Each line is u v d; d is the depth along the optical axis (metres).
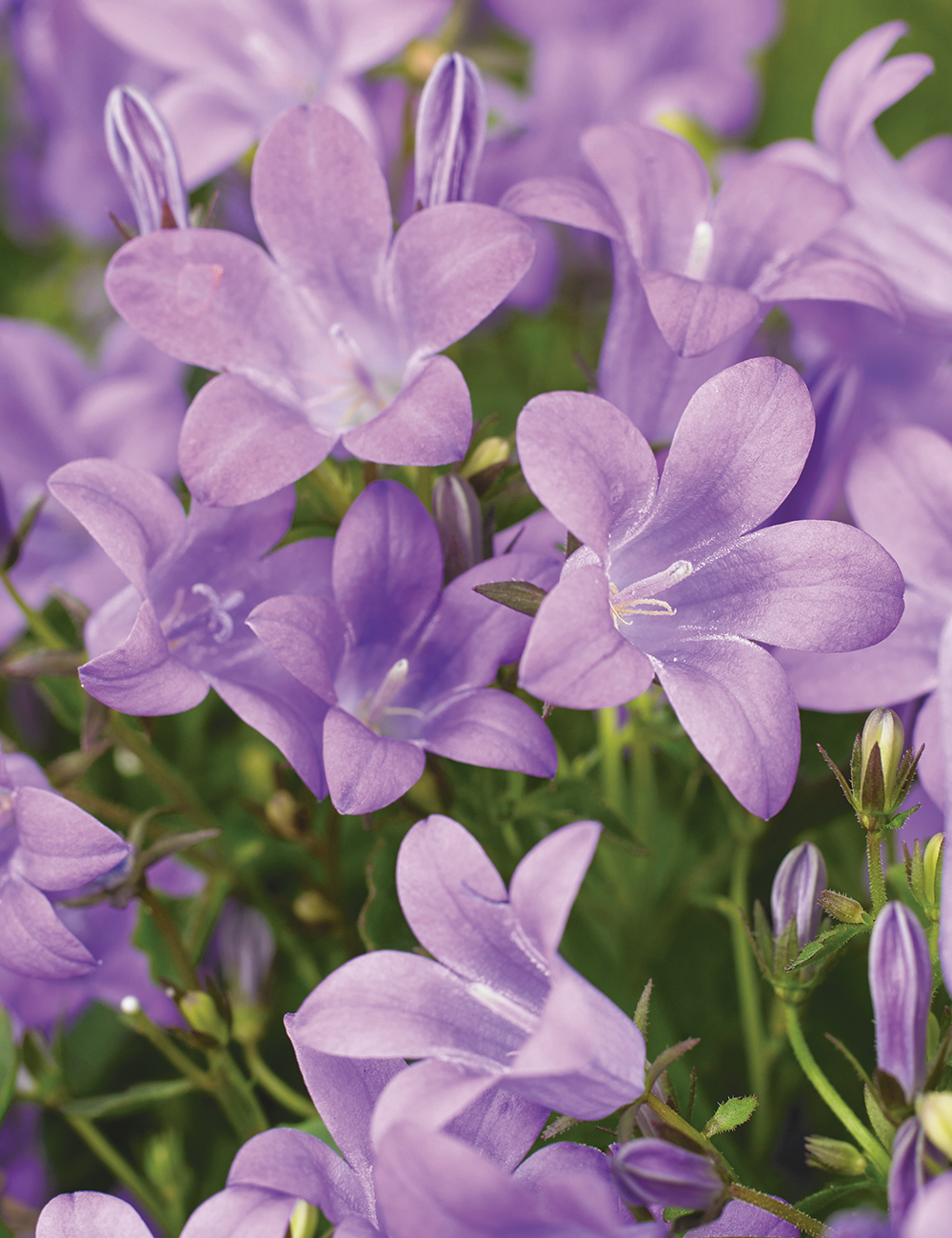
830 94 0.37
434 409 0.33
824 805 0.37
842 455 0.36
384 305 0.36
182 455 0.34
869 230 0.38
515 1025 0.32
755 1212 0.33
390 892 0.36
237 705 0.33
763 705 0.33
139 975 0.38
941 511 0.35
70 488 0.33
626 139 0.36
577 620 0.32
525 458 0.32
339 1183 0.32
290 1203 0.32
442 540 0.35
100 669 0.33
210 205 0.36
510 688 0.35
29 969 0.34
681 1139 0.32
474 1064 0.32
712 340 0.34
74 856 0.34
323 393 0.36
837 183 0.37
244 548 0.35
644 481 0.33
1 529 0.37
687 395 0.35
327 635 0.34
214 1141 0.38
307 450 0.34
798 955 0.34
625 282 0.35
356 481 0.36
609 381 0.36
